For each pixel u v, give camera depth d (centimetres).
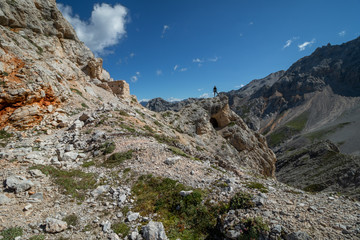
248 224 852
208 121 7544
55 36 5172
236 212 973
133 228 992
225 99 8238
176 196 1206
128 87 6469
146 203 1185
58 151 1853
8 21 4044
